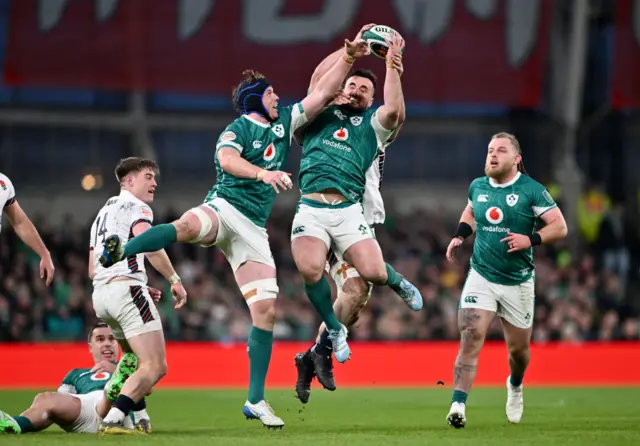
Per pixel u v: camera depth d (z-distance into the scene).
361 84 27.88
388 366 53.97
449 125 86.94
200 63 72.62
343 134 27.59
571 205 78.06
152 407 36.44
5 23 74.06
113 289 25.89
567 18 79.31
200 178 85.12
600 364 53.62
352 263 27.27
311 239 27.05
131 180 27.05
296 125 27.27
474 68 73.19
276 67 72.94
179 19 72.31
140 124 83.12
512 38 73.00
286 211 79.19
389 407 36.75
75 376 27.97
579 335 68.31
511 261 28.86
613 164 85.81
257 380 26.48
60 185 82.69
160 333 26.17
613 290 72.38
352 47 27.16
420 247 75.75
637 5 73.00
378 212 29.88
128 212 26.25
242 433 25.61
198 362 53.44
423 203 86.88
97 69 72.00
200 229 25.53
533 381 49.84
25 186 82.06
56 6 71.50
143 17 72.12
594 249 78.12
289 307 68.69
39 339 65.12
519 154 29.31
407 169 87.50
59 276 68.69
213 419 31.64
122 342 27.02
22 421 25.66
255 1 72.75
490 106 86.44
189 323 67.31
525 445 22.48
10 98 82.19
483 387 46.66
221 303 69.31
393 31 27.73
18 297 65.75
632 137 85.75
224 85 72.94
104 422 25.14
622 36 73.25
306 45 72.81
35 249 27.80
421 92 73.31
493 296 29.00
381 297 69.75
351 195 27.39
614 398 40.41
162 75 72.50
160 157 85.00
